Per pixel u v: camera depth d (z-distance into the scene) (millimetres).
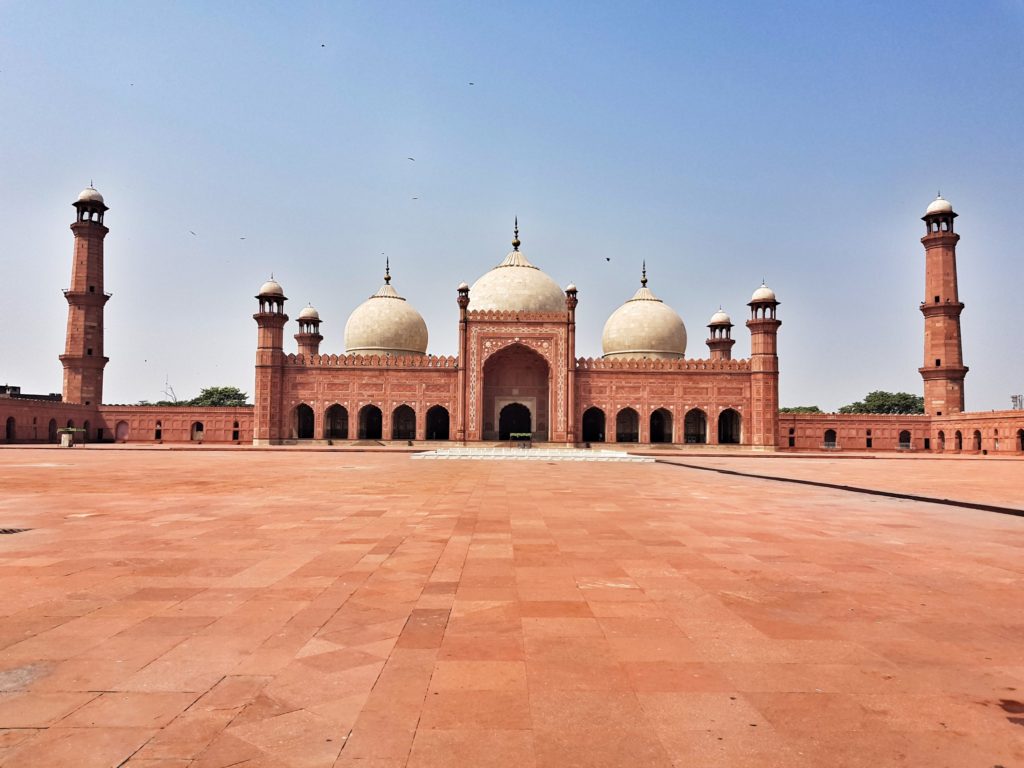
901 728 1479
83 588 2656
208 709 1541
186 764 1292
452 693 1647
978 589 2748
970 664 1885
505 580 2834
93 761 1300
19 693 1626
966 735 1446
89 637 2051
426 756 1334
